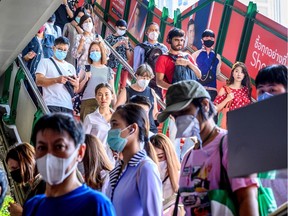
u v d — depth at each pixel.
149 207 3.62
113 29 10.60
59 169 3.04
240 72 8.16
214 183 3.26
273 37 7.95
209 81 8.70
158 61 8.71
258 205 3.27
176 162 5.35
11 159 4.80
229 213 3.13
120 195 3.71
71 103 8.84
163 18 9.90
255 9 8.27
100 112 8.41
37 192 4.24
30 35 7.70
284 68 3.58
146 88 8.38
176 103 3.40
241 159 2.92
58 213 3.00
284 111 2.73
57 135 3.06
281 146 2.71
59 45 8.89
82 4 10.82
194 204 3.32
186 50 9.39
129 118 3.87
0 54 8.61
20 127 8.88
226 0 8.73
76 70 9.55
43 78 8.66
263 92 3.60
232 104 8.16
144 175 3.68
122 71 9.35
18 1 6.52
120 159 4.23
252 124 2.88
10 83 9.55
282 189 3.54
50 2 6.61
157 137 5.37
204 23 9.10
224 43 8.67
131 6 10.55
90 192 3.05
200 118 3.38
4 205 5.91
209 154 3.33
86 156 4.80
